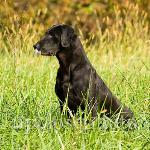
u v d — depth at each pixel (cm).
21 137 875
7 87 1168
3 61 1523
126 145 870
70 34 1043
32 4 2444
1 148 842
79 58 1041
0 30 1778
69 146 846
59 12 2486
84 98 1026
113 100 1082
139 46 1741
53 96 1168
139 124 1003
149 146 859
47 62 1532
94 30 2442
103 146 845
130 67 1515
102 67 1567
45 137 882
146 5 2359
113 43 1969
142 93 1190
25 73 1310
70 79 1036
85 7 2509
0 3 1958
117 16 1931
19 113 1017
